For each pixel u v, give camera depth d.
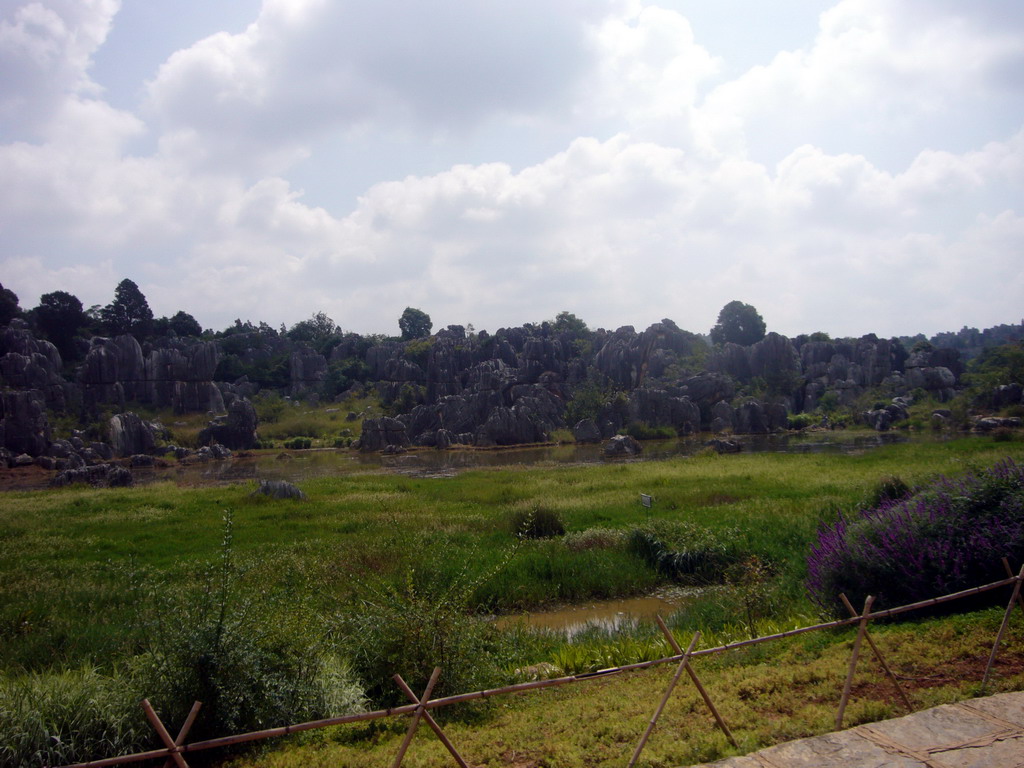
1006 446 35.09
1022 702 5.57
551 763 5.29
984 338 178.50
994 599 8.34
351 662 8.07
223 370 108.50
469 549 16.44
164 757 6.15
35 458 64.06
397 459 64.31
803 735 5.33
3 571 15.81
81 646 9.69
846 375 96.00
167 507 28.02
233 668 6.44
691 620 11.47
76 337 104.12
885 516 9.84
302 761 5.75
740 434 77.00
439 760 5.50
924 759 4.75
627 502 23.91
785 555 14.91
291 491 29.58
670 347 97.56
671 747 5.30
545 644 10.51
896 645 7.34
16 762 5.66
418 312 147.62
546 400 84.69
